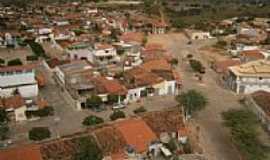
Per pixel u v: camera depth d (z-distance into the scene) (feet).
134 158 204.23
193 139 238.68
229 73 362.94
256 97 306.55
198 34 613.11
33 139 226.99
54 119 266.77
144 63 386.32
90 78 322.75
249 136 223.71
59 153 196.85
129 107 294.05
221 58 468.75
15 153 192.13
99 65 385.70
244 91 344.08
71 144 203.92
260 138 245.24
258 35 598.75
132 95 309.63
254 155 211.61
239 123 238.27
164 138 223.51
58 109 284.61
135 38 517.14
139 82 318.86
